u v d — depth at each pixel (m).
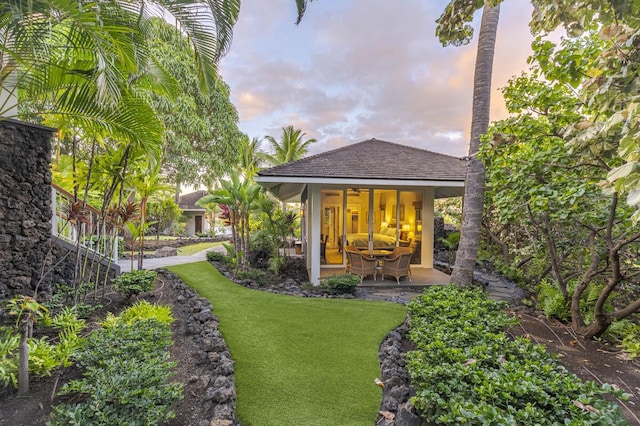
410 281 7.93
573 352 3.81
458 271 6.04
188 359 3.40
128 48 3.87
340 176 7.26
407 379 3.04
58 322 3.55
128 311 4.24
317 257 7.95
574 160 4.11
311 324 4.58
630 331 4.09
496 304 4.42
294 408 2.58
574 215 4.23
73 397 2.58
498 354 2.90
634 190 2.08
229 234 26.59
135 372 2.39
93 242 6.57
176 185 17.61
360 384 2.96
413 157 9.15
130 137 4.80
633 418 2.51
